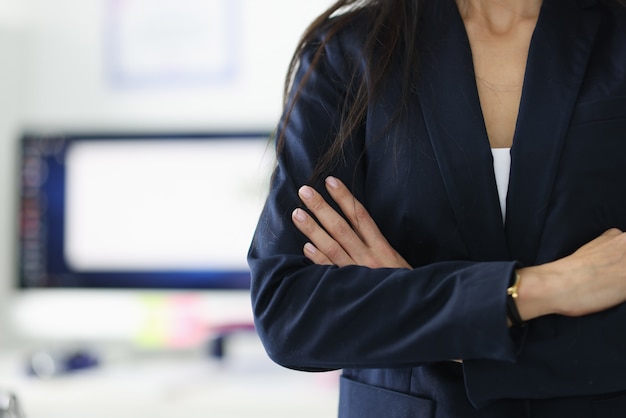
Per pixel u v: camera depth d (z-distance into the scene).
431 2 1.30
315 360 1.13
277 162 1.32
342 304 1.12
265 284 1.18
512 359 1.03
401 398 1.17
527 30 1.29
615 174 1.17
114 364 2.98
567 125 1.18
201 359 3.05
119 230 3.03
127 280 3.02
